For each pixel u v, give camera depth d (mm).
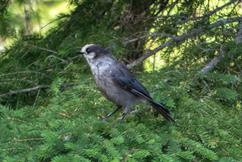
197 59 11836
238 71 11633
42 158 7891
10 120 9031
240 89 10703
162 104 9086
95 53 10383
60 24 14008
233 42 11562
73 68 12297
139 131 8328
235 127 8961
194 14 13289
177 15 13133
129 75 10133
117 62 10352
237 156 8141
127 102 10094
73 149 7695
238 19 12398
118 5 13844
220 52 11602
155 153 7789
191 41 12547
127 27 13594
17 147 8023
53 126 8289
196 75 10414
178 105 9406
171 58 12828
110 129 8289
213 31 12398
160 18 13289
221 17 12820
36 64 13250
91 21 13672
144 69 13188
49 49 13641
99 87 10336
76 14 13867
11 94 13008
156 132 8758
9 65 13438
